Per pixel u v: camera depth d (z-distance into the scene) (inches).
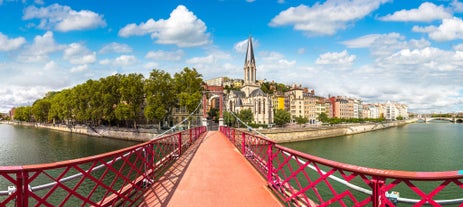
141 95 2112.5
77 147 1642.5
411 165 1270.9
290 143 2223.2
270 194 244.5
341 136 2901.1
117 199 202.8
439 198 716.0
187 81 2034.9
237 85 5871.1
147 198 236.2
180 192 251.8
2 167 128.6
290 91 4589.1
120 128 2192.4
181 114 2706.7
